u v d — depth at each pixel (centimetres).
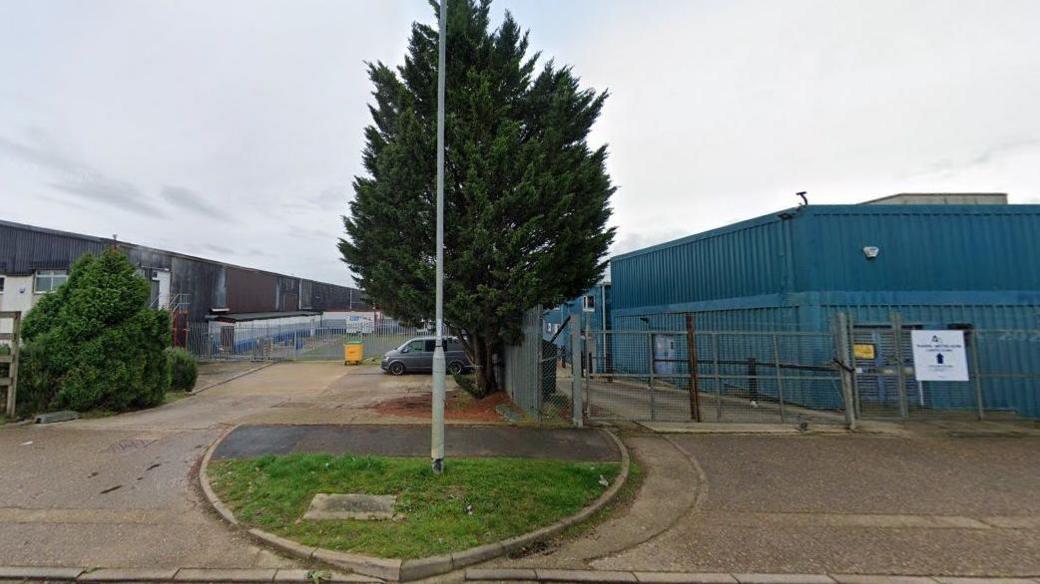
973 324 1080
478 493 521
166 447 720
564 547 440
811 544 445
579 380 862
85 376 937
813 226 1123
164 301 2423
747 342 1262
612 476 598
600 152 1091
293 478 561
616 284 1889
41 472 612
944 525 484
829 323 1015
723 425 880
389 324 3003
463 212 948
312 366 2256
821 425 885
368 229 1004
